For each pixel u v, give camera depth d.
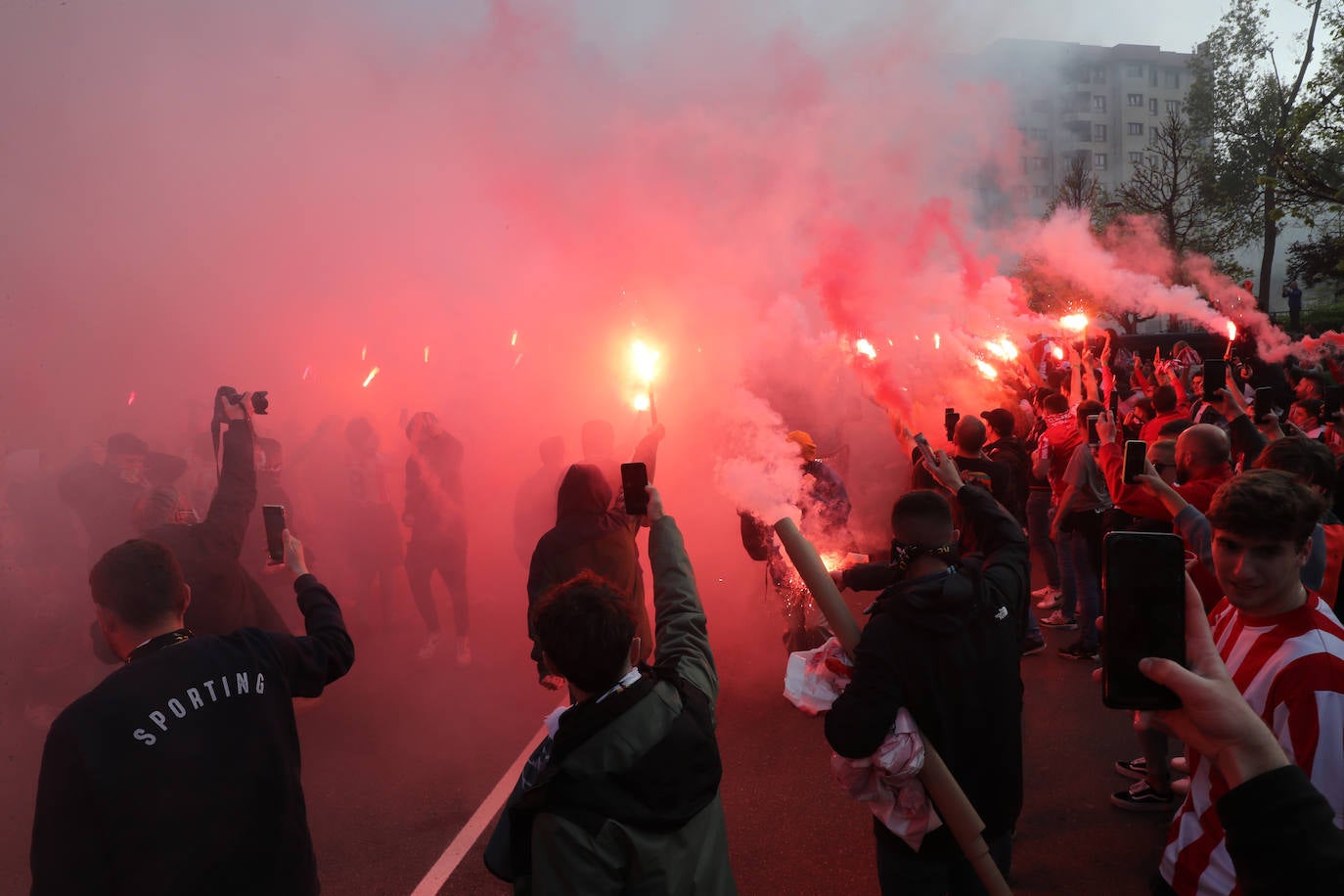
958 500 2.99
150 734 1.96
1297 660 2.01
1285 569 2.04
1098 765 4.75
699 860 1.90
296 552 2.61
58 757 1.89
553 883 1.80
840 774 2.48
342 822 4.37
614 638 1.92
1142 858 3.87
